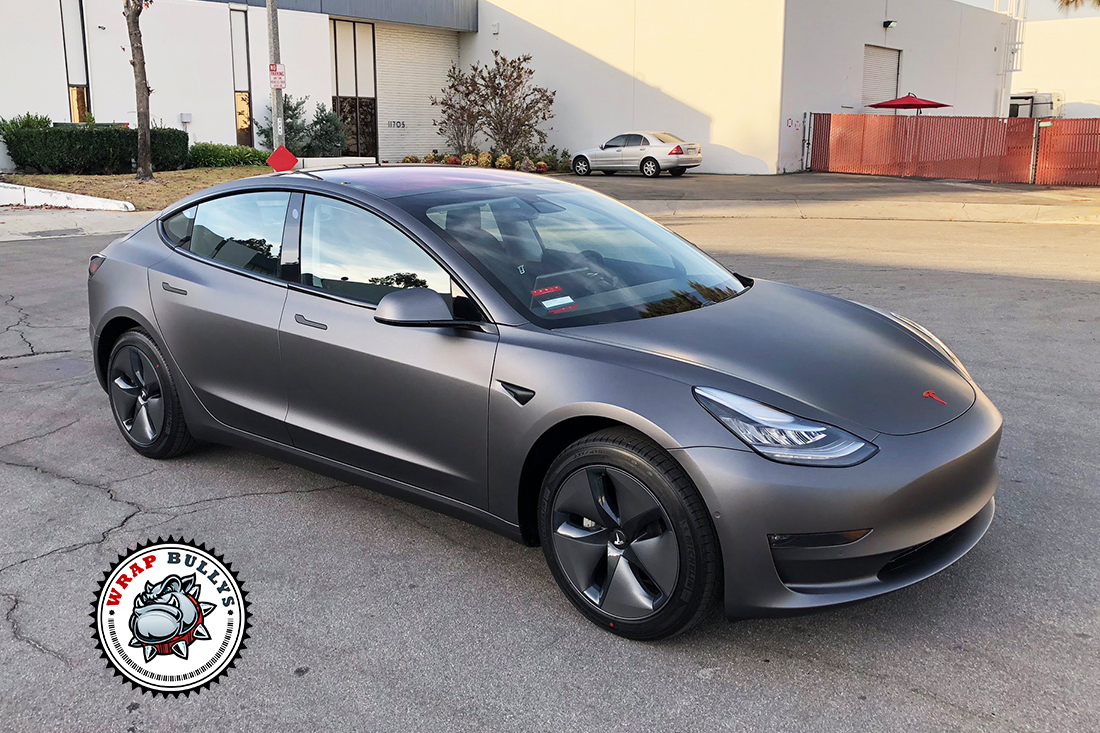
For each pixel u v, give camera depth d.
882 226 15.38
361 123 33.53
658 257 3.88
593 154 29.70
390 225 3.59
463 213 3.67
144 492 4.26
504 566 3.54
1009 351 6.46
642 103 31.50
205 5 26.59
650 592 2.92
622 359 2.99
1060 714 2.56
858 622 3.08
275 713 2.64
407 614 3.18
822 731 2.52
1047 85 47.53
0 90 22.97
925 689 2.70
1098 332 7.00
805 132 29.45
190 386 4.32
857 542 2.68
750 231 14.80
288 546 3.71
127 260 4.63
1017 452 4.57
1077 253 11.49
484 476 3.27
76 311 8.45
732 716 2.59
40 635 3.05
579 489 3.01
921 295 8.55
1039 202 19.00
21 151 21.64
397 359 3.41
